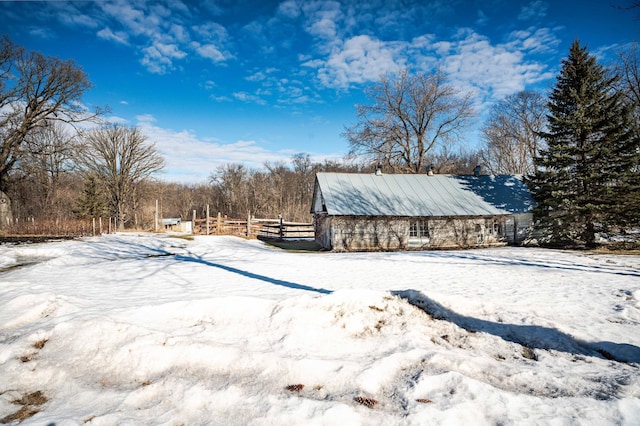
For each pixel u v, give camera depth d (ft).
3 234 81.97
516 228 75.61
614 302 24.49
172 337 16.24
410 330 18.89
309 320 18.71
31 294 21.62
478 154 161.68
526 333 18.80
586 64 63.57
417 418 11.18
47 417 11.48
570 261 45.80
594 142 61.87
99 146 139.33
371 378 13.76
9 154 94.22
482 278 32.94
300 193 228.43
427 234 71.77
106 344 15.98
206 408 11.98
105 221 130.82
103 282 29.07
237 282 29.35
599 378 14.34
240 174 208.44
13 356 15.02
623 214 58.18
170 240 70.38
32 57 92.79
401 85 109.70
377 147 112.27
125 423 11.04
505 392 12.69
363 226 69.00
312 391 13.12
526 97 125.29
